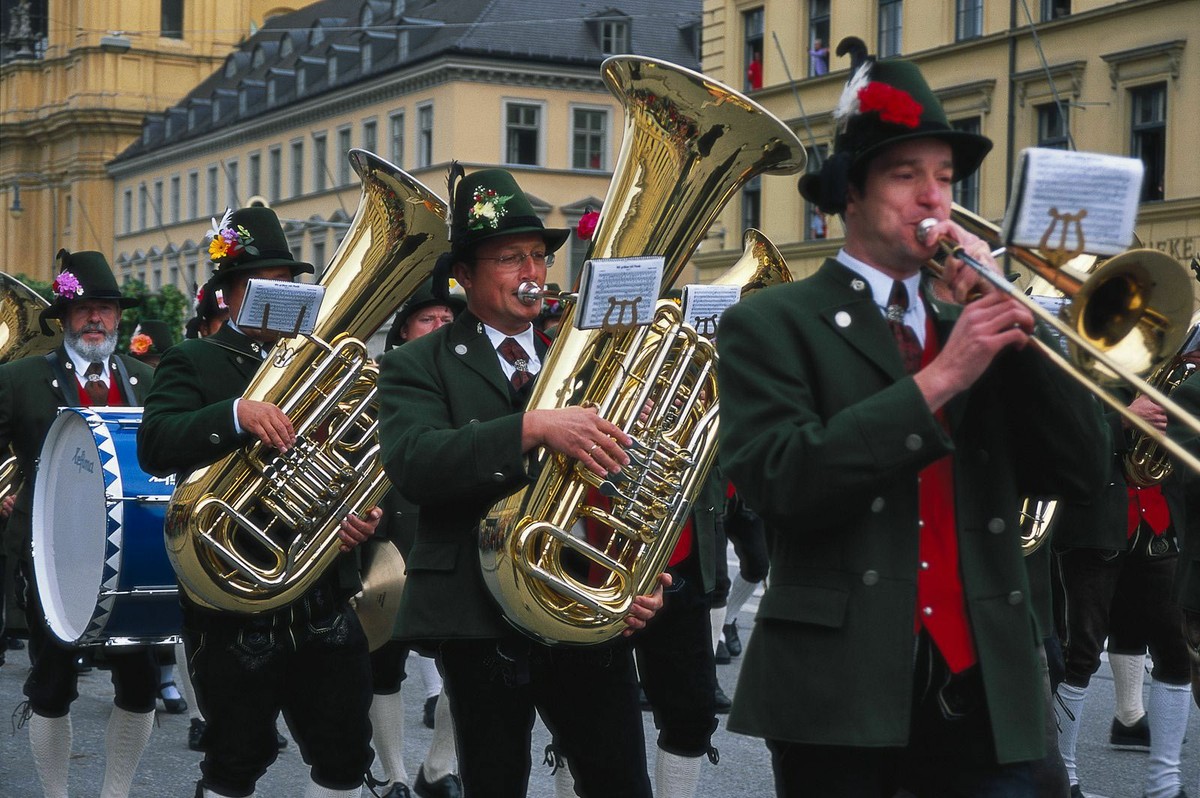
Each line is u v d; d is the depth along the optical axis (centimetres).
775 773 335
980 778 328
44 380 739
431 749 670
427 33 4772
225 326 546
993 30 2675
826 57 3016
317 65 5328
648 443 441
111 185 6794
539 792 677
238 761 504
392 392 461
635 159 468
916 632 324
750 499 318
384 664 655
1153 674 623
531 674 452
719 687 895
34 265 7144
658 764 564
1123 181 286
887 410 304
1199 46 2338
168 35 6931
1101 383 295
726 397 328
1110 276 290
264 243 545
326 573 516
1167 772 617
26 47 7219
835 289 330
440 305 675
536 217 465
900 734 312
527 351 476
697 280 3372
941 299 356
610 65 463
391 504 646
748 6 3222
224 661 502
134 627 577
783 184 3120
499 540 429
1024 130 2617
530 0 4734
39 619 620
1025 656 325
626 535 437
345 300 558
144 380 770
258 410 500
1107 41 2478
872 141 320
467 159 4559
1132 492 670
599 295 417
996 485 331
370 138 4969
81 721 836
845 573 319
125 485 571
